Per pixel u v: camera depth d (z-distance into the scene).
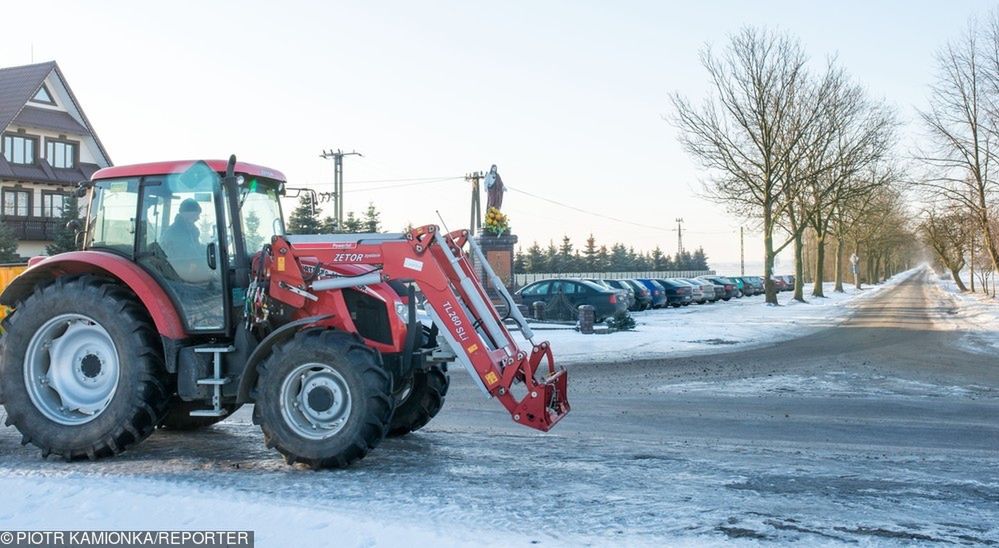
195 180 7.28
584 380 13.85
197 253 7.20
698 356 18.23
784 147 40.28
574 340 21.30
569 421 9.53
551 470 6.67
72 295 7.11
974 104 34.19
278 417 6.64
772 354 18.56
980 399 11.56
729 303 46.75
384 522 4.98
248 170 7.65
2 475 6.42
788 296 58.34
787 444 8.14
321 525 4.92
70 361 7.32
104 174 7.50
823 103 40.34
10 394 7.13
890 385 13.09
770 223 41.09
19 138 36.94
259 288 7.02
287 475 6.46
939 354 18.28
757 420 9.69
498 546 4.53
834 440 8.42
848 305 43.50
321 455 6.55
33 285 7.78
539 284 29.17
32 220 36.88
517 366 6.85
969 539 4.79
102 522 5.09
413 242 6.98
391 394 6.79
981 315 32.66
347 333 6.71
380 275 6.90
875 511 5.41
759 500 5.67
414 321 7.15
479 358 6.87
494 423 9.27
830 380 13.71
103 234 7.55
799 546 4.59
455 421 9.40
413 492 5.87
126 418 6.93
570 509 5.38
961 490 6.06
